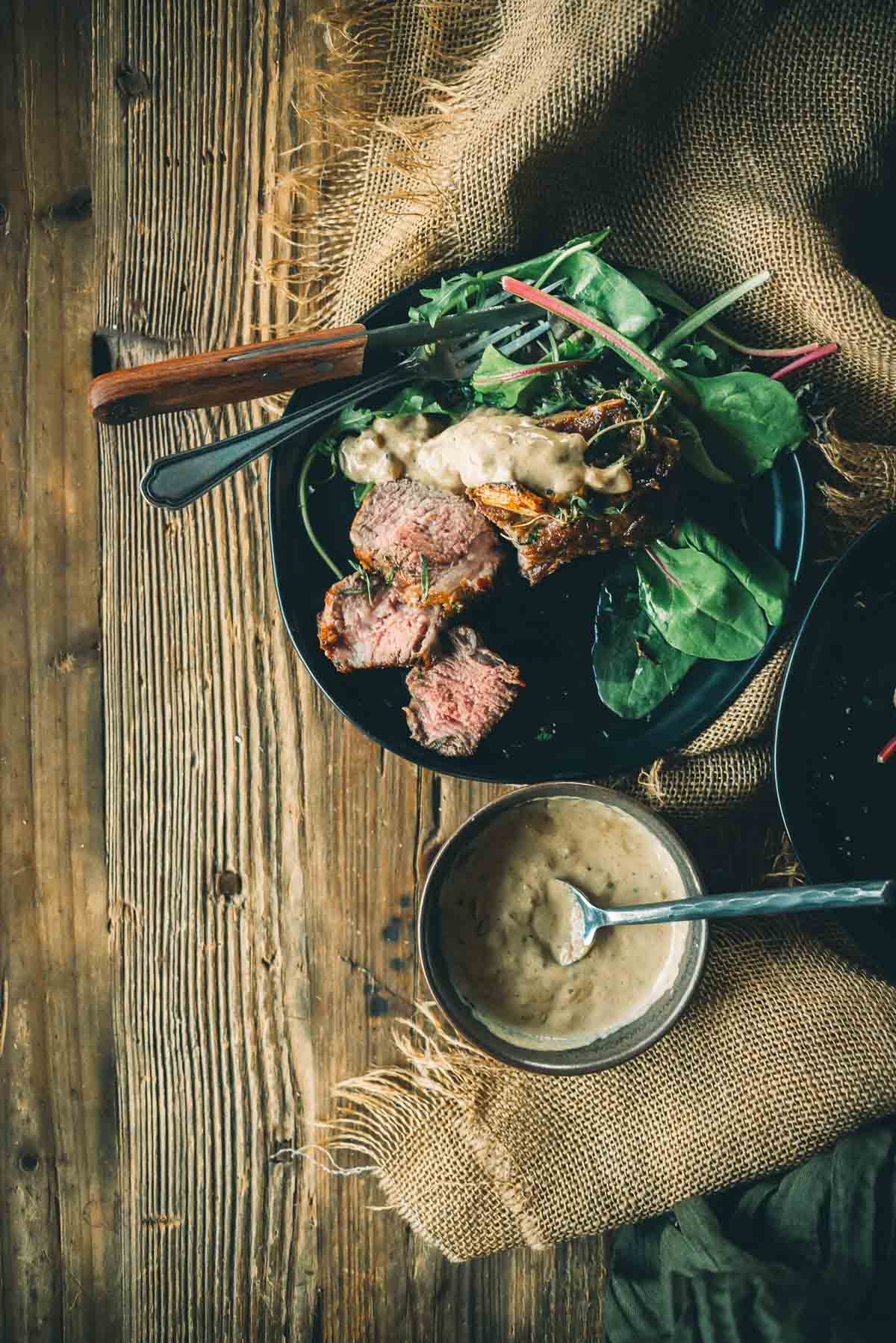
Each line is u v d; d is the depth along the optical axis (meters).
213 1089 0.80
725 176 0.74
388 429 0.74
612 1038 0.73
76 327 0.81
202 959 0.80
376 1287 0.79
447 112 0.76
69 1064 0.82
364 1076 0.79
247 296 0.80
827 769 0.74
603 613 0.74
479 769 0.74
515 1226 0.75
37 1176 0.81
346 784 0.80
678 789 0.76
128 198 0.81
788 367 0.72
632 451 0.70
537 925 0.74
